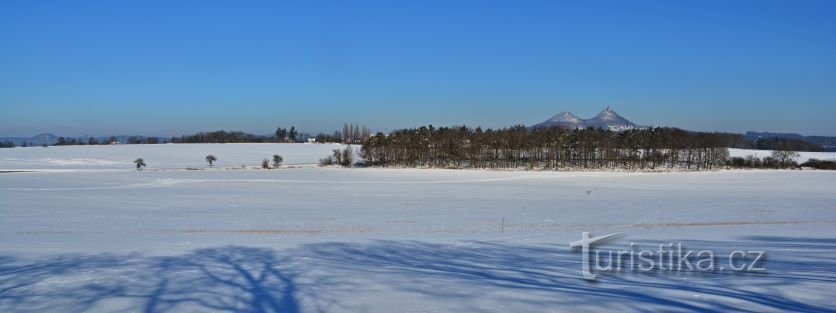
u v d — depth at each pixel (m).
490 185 60.88
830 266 10.17
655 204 37.12
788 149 133.12
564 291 7.13
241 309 6.34
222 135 186.88
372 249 13.48
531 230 21.20
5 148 143.88
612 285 7.68
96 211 31.44
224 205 36.09
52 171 82.88
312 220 26.47
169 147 149.00
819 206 34.97
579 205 36.28
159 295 7.07
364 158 108.62
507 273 9.00
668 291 7.07
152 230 21.83
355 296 6.91
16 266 10.44
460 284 7.65
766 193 50.00
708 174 83.69
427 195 46.44
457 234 19.25
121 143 173.75
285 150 140.25
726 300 6.54
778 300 6.57
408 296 6.88
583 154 107.25
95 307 6.51
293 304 6.53
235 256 11.56
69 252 12.74
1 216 28.30
